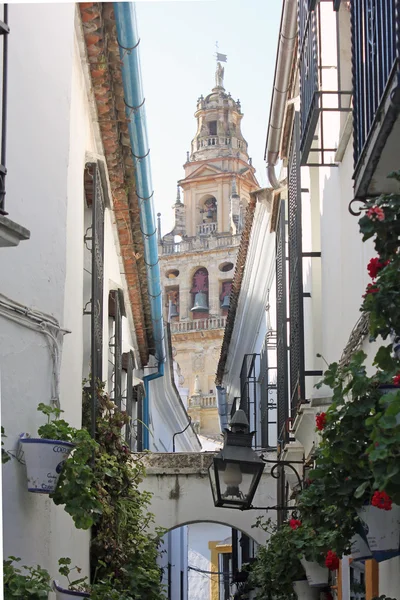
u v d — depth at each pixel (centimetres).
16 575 686
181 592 3097
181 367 7600
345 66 1040
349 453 638
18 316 799
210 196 7938
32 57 858
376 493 573
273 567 1197
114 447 1224
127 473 1245
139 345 2267
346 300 1026
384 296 596
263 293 2292
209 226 7875
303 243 1412
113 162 1444
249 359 2662
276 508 1044
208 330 7556
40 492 766
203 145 8056
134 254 1766
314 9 996
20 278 808
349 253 1000
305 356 1380
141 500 1368
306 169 1367
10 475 756
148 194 1564
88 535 1195
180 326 7631
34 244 845
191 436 3841
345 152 1021
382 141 637
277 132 1559
